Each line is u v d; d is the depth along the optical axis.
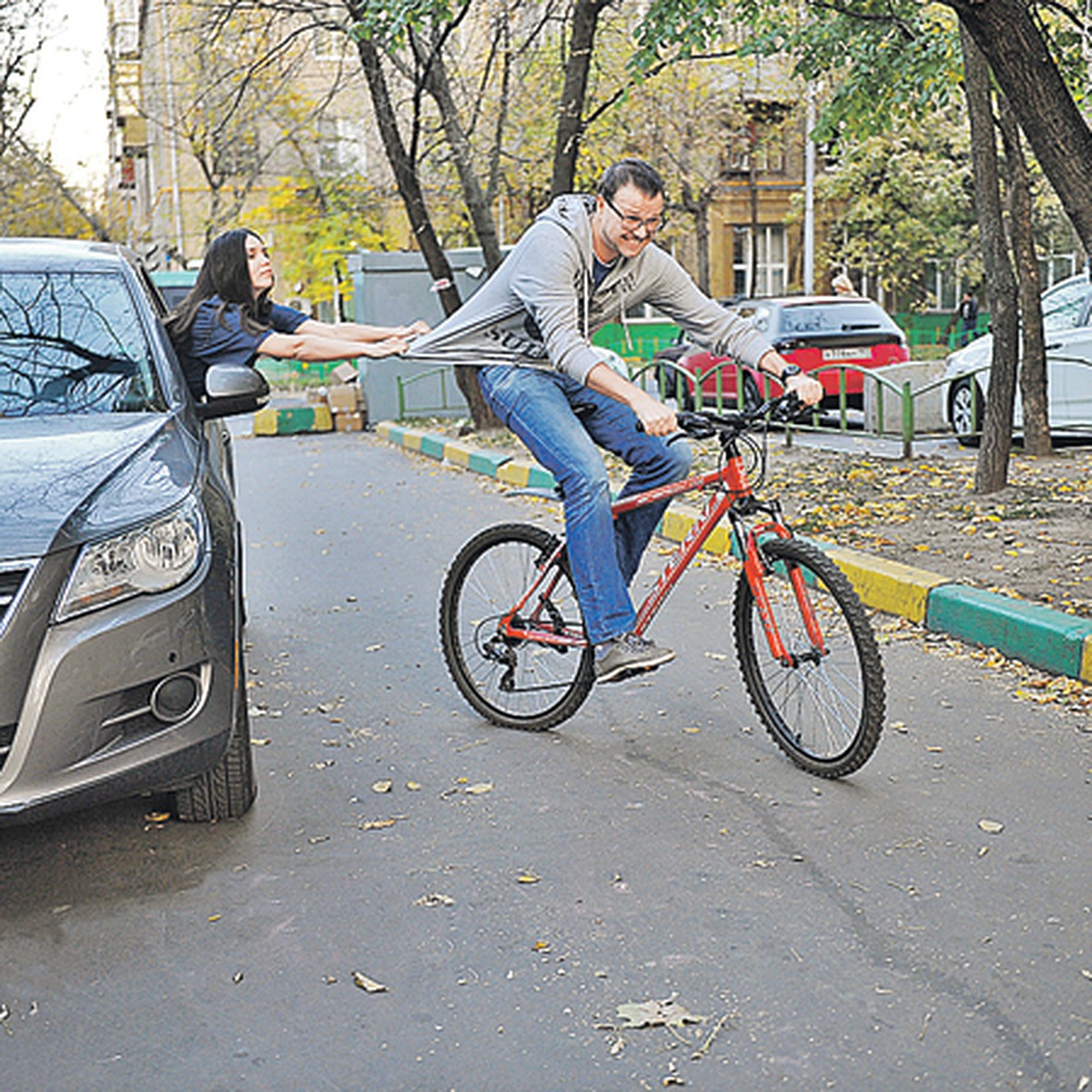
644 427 4.84
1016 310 10.36
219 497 4.68
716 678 6.38
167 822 4.71
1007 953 3.63
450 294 17.89
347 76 18.59
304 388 35.09
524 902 4.05
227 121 18.30
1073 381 13.43
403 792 5.01
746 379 17.97
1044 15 12.39
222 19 16.52
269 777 5.20
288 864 4.36
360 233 35.44
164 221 41.50
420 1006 3.47
